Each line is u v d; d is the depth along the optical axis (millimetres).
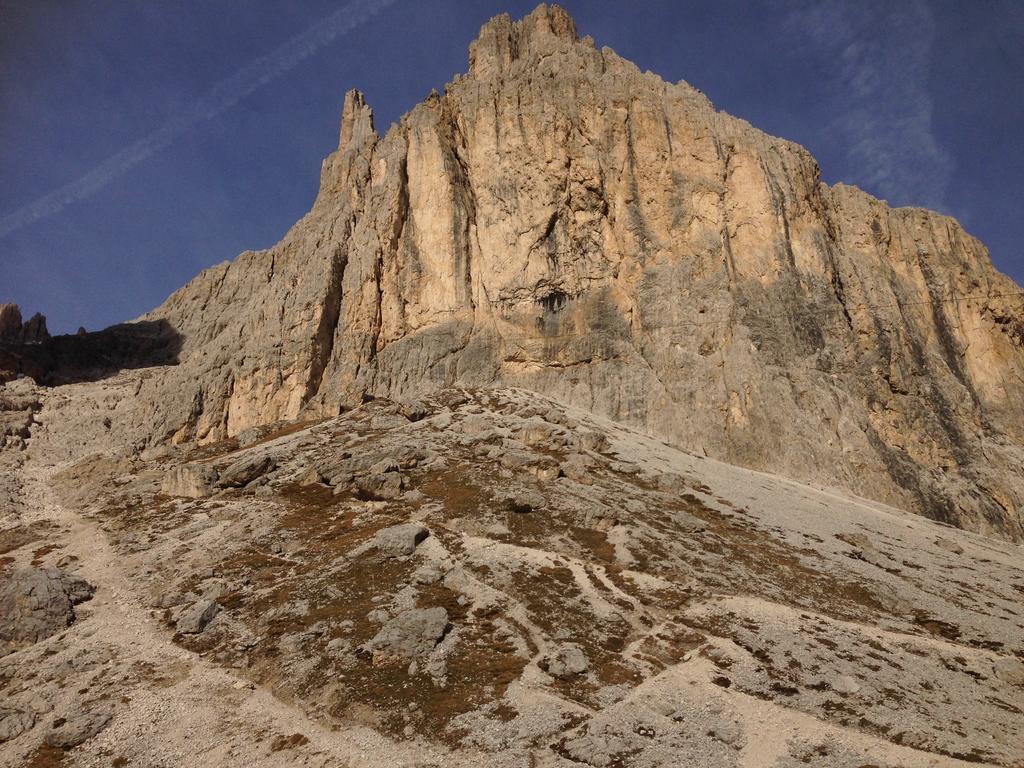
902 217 142875
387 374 121062
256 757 33719
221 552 59750
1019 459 109688
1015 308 134875
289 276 135875
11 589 50250
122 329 174500
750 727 35062
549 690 38125
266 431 105750
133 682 40938
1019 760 33062
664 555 57000
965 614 54719
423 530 57719
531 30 167000
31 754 34844
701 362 111688
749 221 122875
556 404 107625
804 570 59469
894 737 34531
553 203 123750
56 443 114812
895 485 99438
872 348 115625
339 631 44062
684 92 142125
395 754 33375
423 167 133500
